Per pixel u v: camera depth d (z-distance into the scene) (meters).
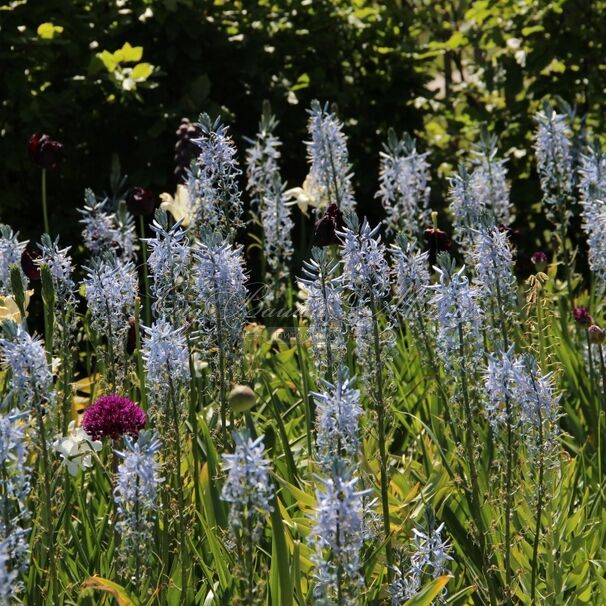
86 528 4.81
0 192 9.05
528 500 4.90
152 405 4.71
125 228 6.82
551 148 7.67
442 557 4.37
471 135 11.32
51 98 9.03
